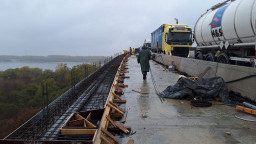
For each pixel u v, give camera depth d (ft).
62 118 18.86
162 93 24.49
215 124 15.44
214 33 37.40
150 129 14.75
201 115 17.47
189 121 16.12
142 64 35.14
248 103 19.13
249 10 27.66
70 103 23.58
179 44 68.03
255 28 26.73
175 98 22.77
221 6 38.01
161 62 68.74
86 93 28.50
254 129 14.44
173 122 15.97
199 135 13.64
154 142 12.84
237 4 30.96
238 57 32.60
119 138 13.51
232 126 15.02
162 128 14.87
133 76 40.01
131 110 19.02
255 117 16.74
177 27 68.74
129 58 109.70
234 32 31.30
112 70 56.34
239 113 17.81
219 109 19.02
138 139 13.28
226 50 34.99
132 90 27.20
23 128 16.06
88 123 14.05
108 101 19.48
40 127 16.19
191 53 54.80
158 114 17.87
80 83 33.71
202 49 46.52
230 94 23.56
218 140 12.88
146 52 35.17
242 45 30.40
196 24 46.91
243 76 21.67
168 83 31.99
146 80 35.01
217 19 35.81
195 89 22.15
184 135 13.67
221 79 22.79
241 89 21.97
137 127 15.14
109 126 15.21
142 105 20.54
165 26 79.05
